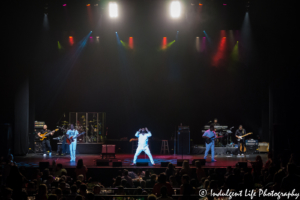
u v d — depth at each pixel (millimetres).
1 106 13844
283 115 12875
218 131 15312
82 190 5234
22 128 13891
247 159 12555
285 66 12727
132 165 10695
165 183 5648
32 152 14969
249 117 16812
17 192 5066
